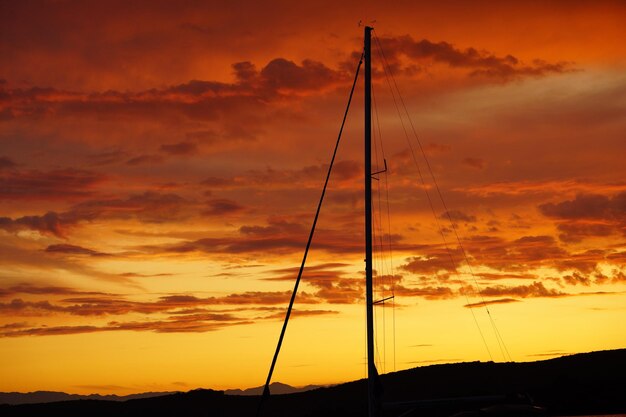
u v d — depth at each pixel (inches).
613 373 2218.3
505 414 1055.6
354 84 1352.1
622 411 1905.8
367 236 1138.0
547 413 1071.6
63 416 3179.1
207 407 2957.7
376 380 1090.1
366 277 1123.9
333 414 2247.8
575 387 2089.1
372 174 1162.6
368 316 1112.2
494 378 2279.8
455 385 2236.7
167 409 3014.3
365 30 1211.2
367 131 1178.0
